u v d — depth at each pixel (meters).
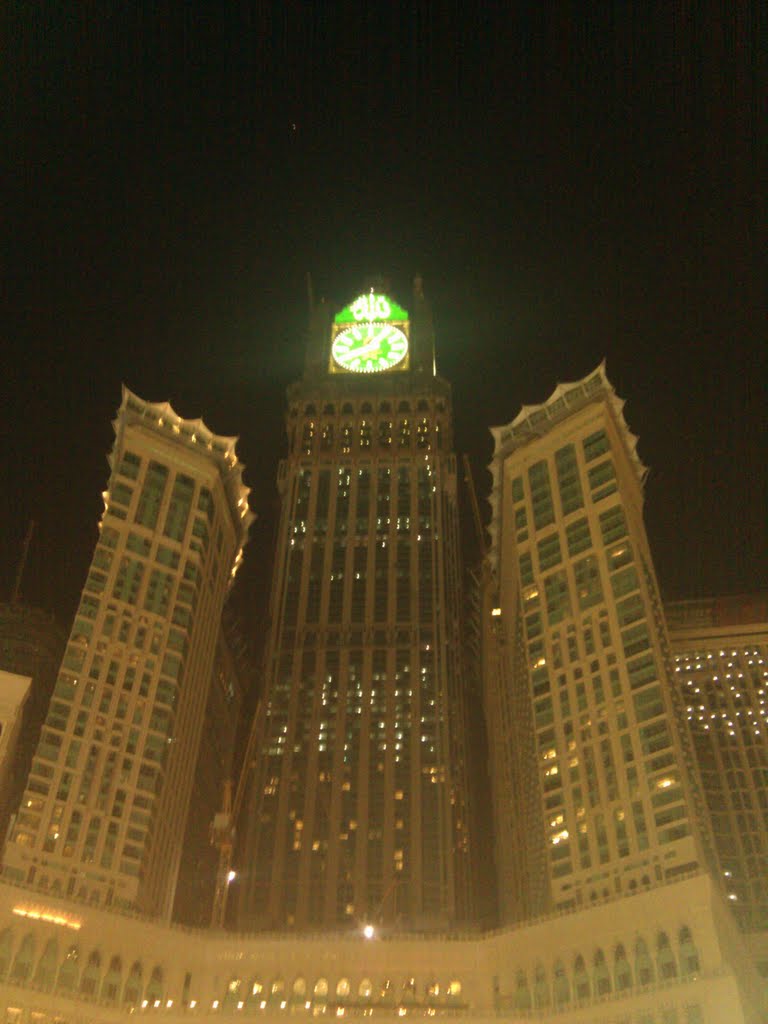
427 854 193.50
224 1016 123.50
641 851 128.38
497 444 190.12
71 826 138.25
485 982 127.94
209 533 182.38
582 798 138.25
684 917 118.12
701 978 113.50
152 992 128.38
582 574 160.62
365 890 188.88
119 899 135.38
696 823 129.50
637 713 140.88
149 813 145.00
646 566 169.75
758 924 170.75
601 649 150.38
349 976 129.75
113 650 157.00
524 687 171.62
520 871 183.62
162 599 167.00
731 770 194.50
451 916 185.12
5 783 165.50
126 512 172.75
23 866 132.00
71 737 145.88
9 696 154.00
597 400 177.88
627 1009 116.31
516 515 175.62
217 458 188.38
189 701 167.12
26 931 125.19
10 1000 120.19
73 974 124.88
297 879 191.12
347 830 197.25
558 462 177.00
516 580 177.88
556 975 123.81
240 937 133.75
